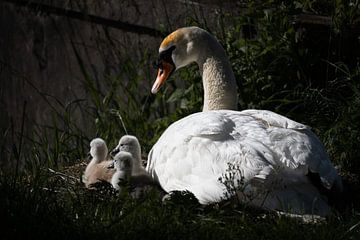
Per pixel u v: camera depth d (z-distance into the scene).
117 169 10.90
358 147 12.50
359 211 10.59
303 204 9.70
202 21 15.00
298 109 13.65
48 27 17.00
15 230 9.40
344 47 14.14
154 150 11.14
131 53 15.98
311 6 14.84
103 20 16.22
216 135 10.20
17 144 17.48
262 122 10.52
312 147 9.97
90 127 16.41
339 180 10.20
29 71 17.41
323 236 9.33
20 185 10.57
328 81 13.61
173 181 10.55
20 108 17.58
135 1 15.81
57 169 12.78
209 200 10.01
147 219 9.68
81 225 9.55
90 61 16.53
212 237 9.31
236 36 14.38
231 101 12.47
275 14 13.98
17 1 17.45
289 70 13.87
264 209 9.80
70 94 16.80
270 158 9.80
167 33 15.42
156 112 15.27
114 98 15.63
